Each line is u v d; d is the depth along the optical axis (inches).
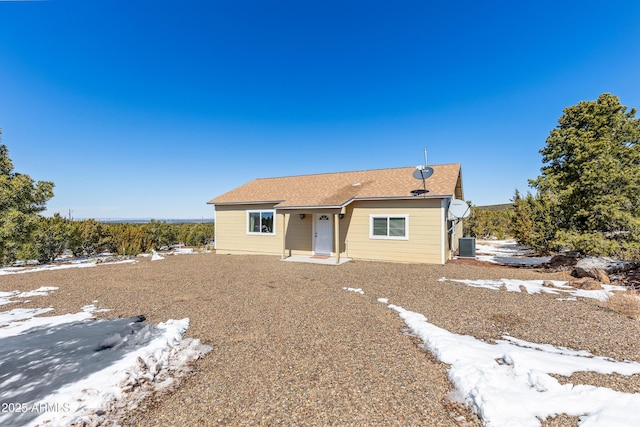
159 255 609.0
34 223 266.1
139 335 182.5
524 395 116.3
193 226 1057.5
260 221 605.0
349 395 123.6
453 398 121.0
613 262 362.0
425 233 471.5
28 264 544.4
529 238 507.8
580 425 100.1
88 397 119.6
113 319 218.8
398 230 490.3
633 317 206.4
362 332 191.6
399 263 478.0
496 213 1050.1
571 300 252.8
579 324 196.1
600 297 256.8
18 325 205.9
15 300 275.3
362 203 517.0
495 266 446.0
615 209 351.3
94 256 692.1
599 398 112.2
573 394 115.5
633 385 122.4
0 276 393.1
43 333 188.5
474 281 334.0
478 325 198.8
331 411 113.7
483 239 1031.0
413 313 223.6
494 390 118.7
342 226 532.1
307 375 139.6
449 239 558.6
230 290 304.0
